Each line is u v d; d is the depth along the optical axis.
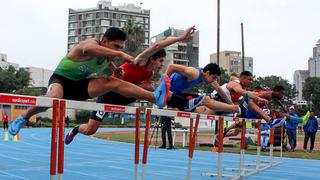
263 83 86.94
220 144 7.22
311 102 81.56
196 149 16.80
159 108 5.98
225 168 11.02
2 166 10.40
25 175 8.91
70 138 6.80
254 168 10.99
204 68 7.11
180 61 86.69
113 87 5.29
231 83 8.86
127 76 5.95
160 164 11.84
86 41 4.90
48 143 18.98
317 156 14.87
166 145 18.27
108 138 24.23
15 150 15.05
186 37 5.40
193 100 6.88
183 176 9.60
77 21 111.62
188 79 7.08
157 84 6.34
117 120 50.34
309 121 16.44
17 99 3.49
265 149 16.33
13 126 4.49
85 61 4.93
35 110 4.43
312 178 9.79
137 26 57.19
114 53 4.78
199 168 11.17
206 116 6.80
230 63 115.94
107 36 5.02
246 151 16.16
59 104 3.85
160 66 6.06
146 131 5.31
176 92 7.21
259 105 10.11
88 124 6.52
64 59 5.00
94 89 5.20
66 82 5.02
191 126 6.50
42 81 75.38
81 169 10.34
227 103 8.20
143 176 5.39
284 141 16.66
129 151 15.84
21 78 59.56
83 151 15.55
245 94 8.80
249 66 117.62
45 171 9.56
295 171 10.91
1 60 88.06
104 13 108.38
